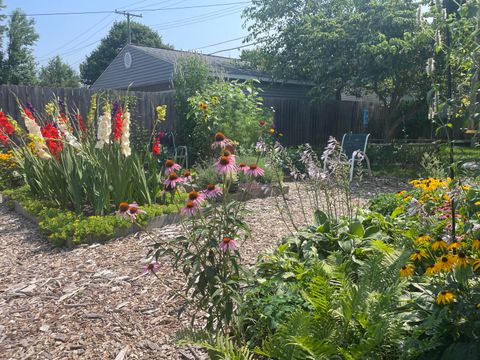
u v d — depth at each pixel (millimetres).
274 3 14703
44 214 5242
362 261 3037
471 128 2656
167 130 10109
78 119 6074
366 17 11570
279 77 14812
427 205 3254
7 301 3373
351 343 2127
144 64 20859
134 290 3461
